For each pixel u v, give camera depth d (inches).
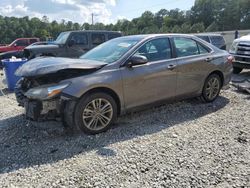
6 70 345.4
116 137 180.9
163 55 218.7
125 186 127.4
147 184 128.7
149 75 205.3
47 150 163.8
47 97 170.4
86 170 140.9
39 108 174.1
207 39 627.8
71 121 178.1
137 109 206.8
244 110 234.5
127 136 182.4
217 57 253.6
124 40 222.8
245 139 176.7
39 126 199.8
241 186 126.7
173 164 145.9
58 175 136.8
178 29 2962.6
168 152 159.3
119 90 191.9
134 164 146.3
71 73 180.5
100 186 127.7
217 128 195.5
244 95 282.2
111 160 150.6
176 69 221.3
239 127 196.9
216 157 153.3
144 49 208.7
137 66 201.2
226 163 146.6
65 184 129.4
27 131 193.8
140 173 138.0
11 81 344.8
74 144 170.7
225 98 269.3
